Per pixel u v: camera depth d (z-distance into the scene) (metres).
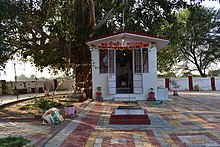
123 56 16.34
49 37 14.40
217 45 28.78
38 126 7.03
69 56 13.93
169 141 4.90
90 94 14.26
